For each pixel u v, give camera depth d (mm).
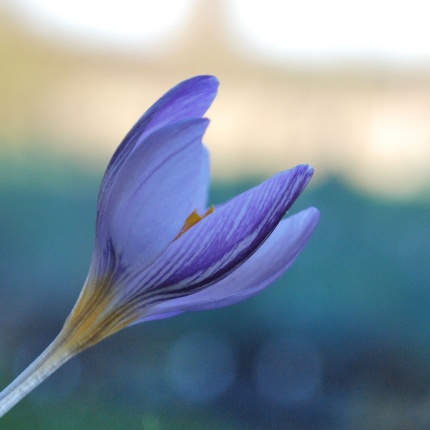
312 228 337
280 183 323
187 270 328
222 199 1074
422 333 892
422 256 947
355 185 1038
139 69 1272
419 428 684
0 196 1099
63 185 1157
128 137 322
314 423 761
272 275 335
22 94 1257
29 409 673
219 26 1236
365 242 975
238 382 844
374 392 795
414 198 1034
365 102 1100
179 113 327
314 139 1089
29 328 924
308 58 1142
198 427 714
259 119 1123
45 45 1285
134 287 331
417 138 1074
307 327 918
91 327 333
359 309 923
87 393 745
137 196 323
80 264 1040
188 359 860
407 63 1099
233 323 918
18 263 1027
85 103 1254
